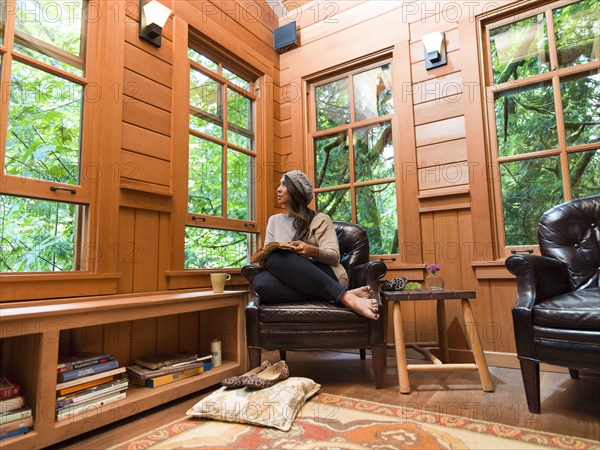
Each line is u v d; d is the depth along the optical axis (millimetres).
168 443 1112
